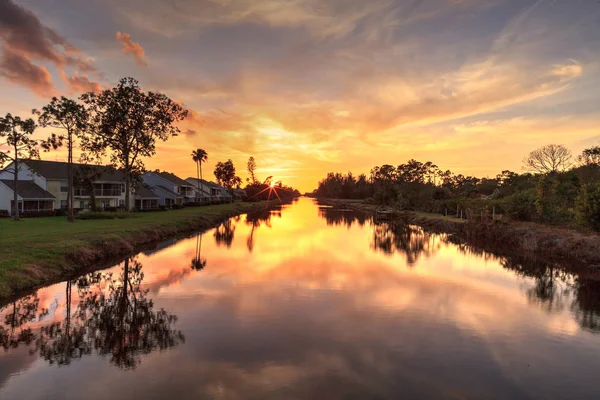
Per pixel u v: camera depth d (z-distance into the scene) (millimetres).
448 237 34844
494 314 12508
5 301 13430
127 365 8867
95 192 55844
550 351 9633
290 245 29469
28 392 7680
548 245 23766
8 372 8539
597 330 11086
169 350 9672
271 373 8438
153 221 38375
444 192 63938
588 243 20594
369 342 10133
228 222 53781
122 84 45062
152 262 21594
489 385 7934
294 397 7449
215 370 8578
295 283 16688
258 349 9695
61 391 7723
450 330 11031
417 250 26750
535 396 7523
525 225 29047
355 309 12969
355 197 159625
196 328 11195
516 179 55719
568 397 7496
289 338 10414
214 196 110312
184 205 79438
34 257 17344
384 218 59031
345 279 17484
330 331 10922
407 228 44344
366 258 23438
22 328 11250
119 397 7473
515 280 17312
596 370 8617
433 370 8578
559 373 8477
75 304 13531
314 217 65250
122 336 10641
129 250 24641
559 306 13344
